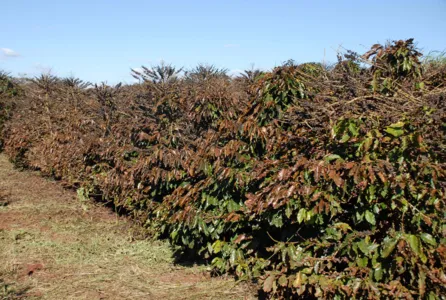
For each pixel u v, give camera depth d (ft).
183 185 16.01
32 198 27.78
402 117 10.78
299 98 13.89
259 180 13.51
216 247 14.78
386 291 10.05
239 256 14.49
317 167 10.82
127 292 15.06
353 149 11.21
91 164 25.05
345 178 10.73
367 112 11.34
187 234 15.67
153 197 18.66
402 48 12.86
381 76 13.04
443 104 10.69
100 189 23.98
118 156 19.86
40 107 33.68
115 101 23.40
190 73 20.47
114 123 22.65
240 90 17.44
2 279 16.02
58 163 28.78
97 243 19.66
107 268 17.04
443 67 13.07
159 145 17.48
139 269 16.88
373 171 10.06
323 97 12.42
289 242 12.30
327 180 10.95
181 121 17.90
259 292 14.52
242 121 14.57
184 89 18.44
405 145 10.05
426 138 10.30
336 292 10.84
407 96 11.55
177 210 15.87
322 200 10.85
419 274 9.56
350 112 11.36
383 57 13.21
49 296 14.82
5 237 20.43
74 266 17.24
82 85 31.07
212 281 15.69
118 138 21.03
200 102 16.85
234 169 13.91
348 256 11.14
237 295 14.58
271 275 12.07
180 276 16.24
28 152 34.60
